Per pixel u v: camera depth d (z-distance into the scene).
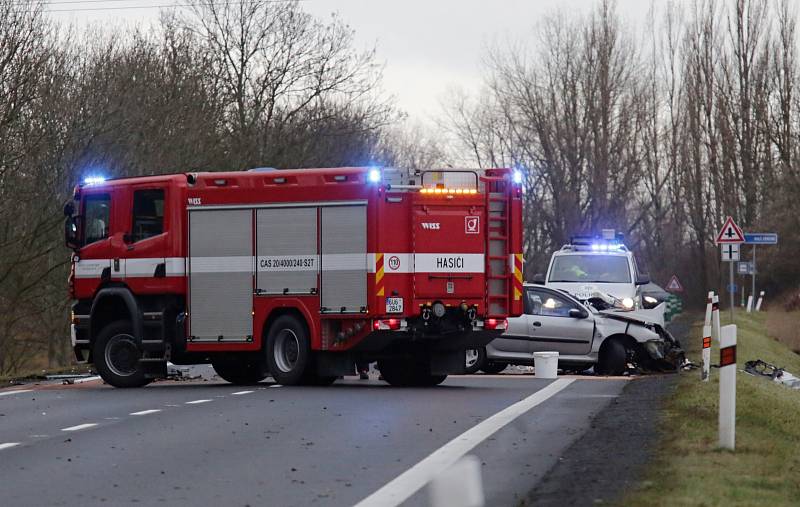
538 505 22.03
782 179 175.25
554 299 60.22
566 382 52.31
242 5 136.12
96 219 54.34
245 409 40.44
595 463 27.12
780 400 42.44
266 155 132.88
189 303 52.12
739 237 91.88
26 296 88.75
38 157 86.12
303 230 50.38
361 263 49.38
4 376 60.03
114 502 23.52
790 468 25.75
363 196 49.41
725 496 21.98
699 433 30.81
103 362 53.56
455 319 50.34
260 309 51.09
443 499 12.48
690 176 184.38
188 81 110.94
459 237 50.25
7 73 82.38
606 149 174.12
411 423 36.00
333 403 42.31
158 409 41.00
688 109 182.88
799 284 174.88
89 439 33.12
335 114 139.00
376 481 25.61
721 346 28.14
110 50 99.62
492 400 43.31
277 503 23.19
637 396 43.72
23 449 31.23
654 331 59.75
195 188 52.25
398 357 51.28
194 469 27.55
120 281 53.50
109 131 90.31
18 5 83.69
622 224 176.88
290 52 136.88
